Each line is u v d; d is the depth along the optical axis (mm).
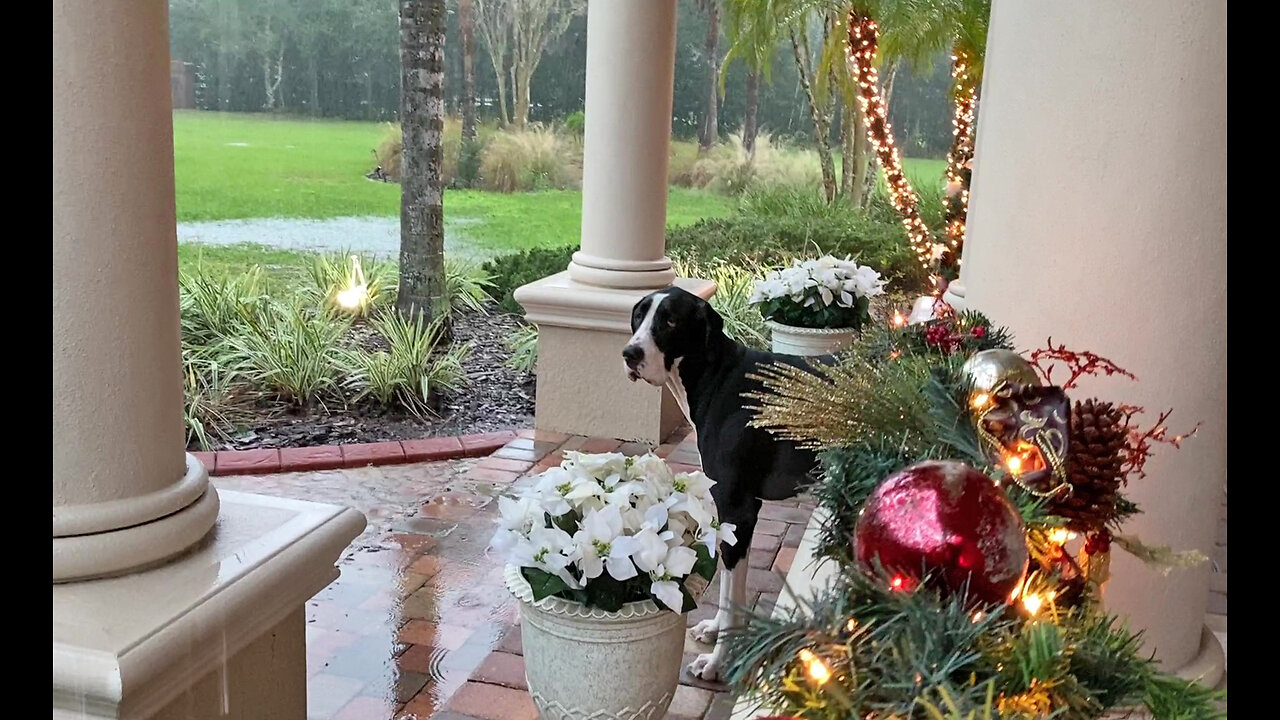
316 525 1938
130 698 1462
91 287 1586
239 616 1668
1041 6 1865
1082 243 1865
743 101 11539
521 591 2170
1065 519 1211
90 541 1614
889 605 1043
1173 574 1952
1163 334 1848
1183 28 1736
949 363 1639
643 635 2137
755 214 10562
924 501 1045
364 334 7117
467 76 11195
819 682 1031
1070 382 1485
